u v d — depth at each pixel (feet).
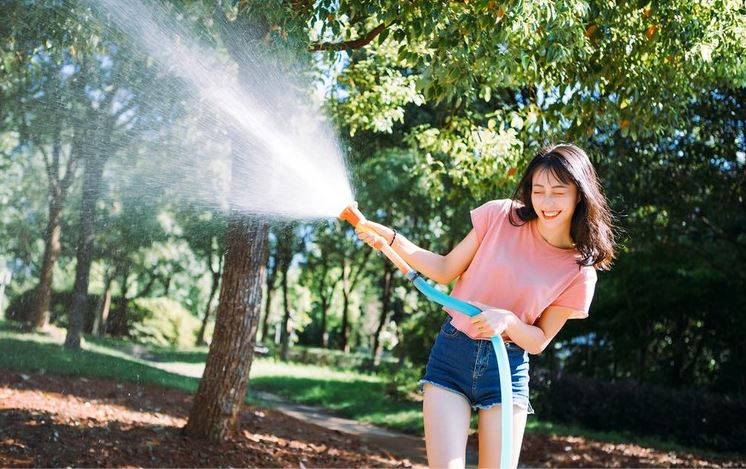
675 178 37.86
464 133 27.55
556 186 9.25
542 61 19.35
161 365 58.90
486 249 9.79
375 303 128.88
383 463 28.48
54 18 20.08
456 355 9.56
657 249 46.03
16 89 22.90
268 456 25.13
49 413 25.75
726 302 49.80
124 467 21.35
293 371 72.33
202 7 17.16
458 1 16.75
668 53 19.97
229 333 25.18
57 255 49.73
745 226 43.75
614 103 21.34
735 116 35.19
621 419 44.73
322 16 16.76
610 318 54.34
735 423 40.73
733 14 21.07
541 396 48.57
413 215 53.16
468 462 33.09
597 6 19.22
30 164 34.19
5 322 50.47
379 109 25.93
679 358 52.42
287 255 82.84
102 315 70.23
